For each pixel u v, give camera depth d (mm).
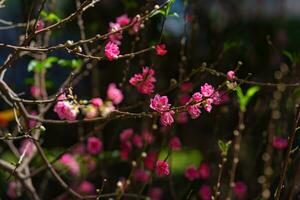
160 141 5379
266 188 4098
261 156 5527
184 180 5883
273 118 4691
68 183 6062
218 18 6719
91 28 6562
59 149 7270
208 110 3086
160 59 5680
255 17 6828
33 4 3293
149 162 5051
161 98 3131
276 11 6895
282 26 6730
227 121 5750
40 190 6109
